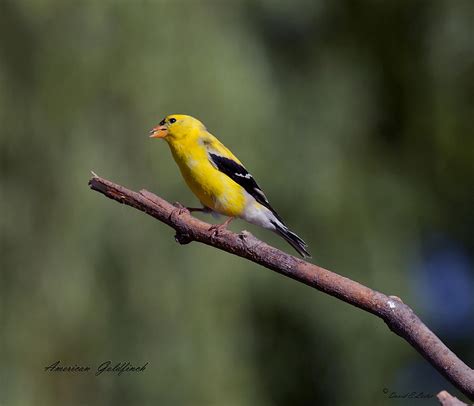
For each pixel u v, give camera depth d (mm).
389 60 18250
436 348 3990
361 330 13867
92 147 11930
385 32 18484
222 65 12617
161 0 12656
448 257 17625
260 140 12789
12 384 11344
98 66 12289
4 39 12227
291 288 13375
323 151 14289
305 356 13844
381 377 13922
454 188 17672
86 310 11586
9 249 11727
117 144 12078
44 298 11586
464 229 17641
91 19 12344
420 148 17672
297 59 15305
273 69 14172
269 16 14602
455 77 16812
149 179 11930
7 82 12062
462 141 17734
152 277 11766
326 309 13703
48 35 12312
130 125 12102
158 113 12133
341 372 13984
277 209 13438
